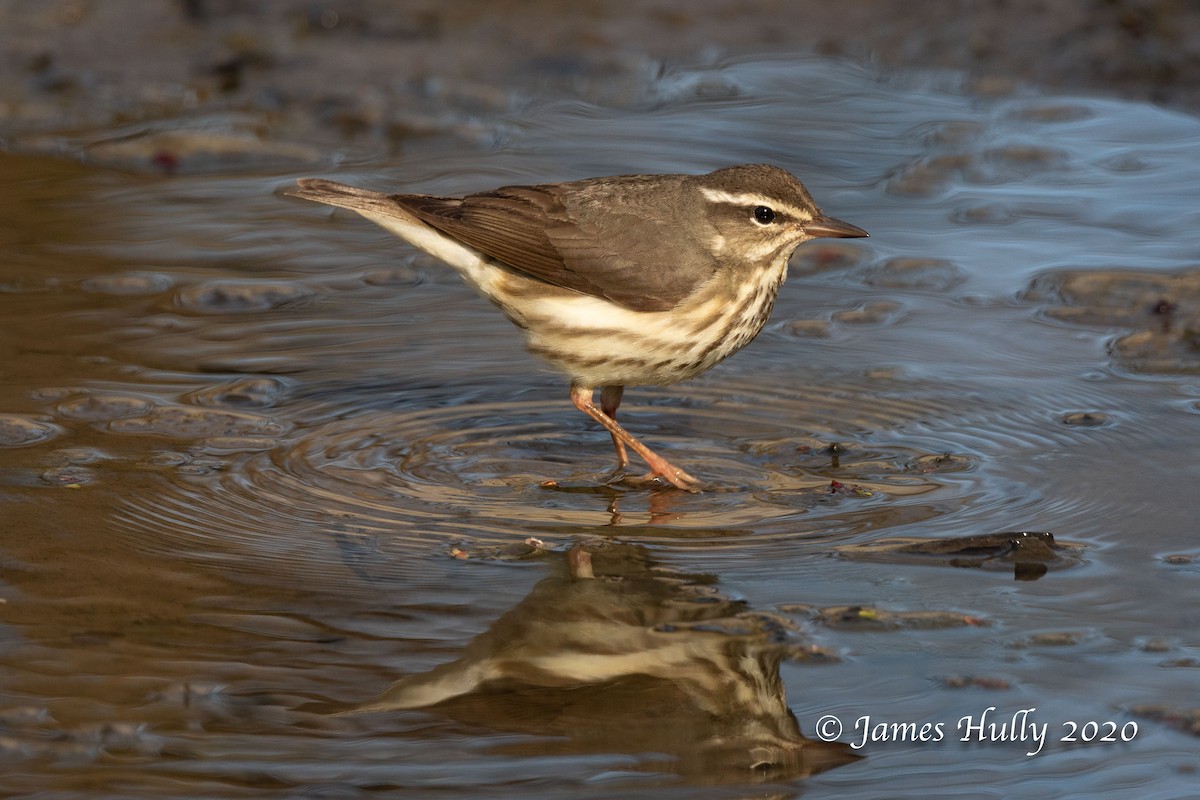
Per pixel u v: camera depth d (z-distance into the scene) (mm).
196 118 19250
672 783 7867
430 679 8711
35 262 15391
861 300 15109
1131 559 10047
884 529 10562
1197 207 16781
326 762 7902
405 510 10891
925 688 8641
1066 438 12016
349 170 17812
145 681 8570
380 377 13383
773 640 9156
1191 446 11789
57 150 18359
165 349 13695
